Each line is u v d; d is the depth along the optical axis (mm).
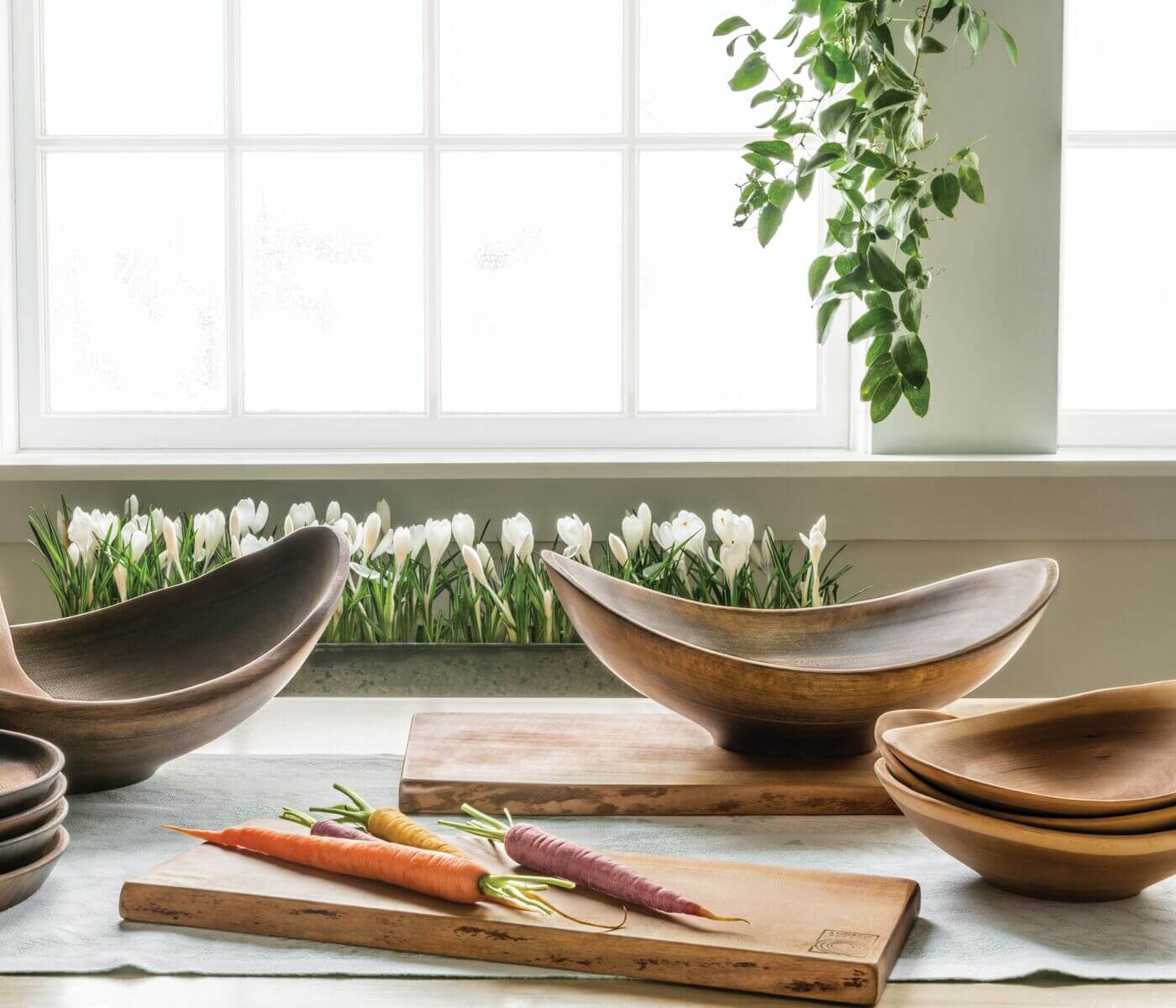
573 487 1716
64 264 1919
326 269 1930
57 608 1710
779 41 1896
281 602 1101
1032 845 675
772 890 698
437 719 1103
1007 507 1703
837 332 1907
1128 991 608
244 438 1919
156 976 624
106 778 896
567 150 1916
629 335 1933
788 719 906
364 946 665
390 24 1907
